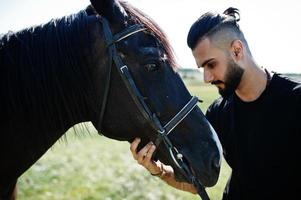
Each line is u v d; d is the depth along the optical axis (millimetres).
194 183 2994
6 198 3117
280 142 2900
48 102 2939
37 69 2910
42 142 3020
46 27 3027
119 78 2975
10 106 2891
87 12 3172
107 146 17016
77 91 2994
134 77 2963
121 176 10078
